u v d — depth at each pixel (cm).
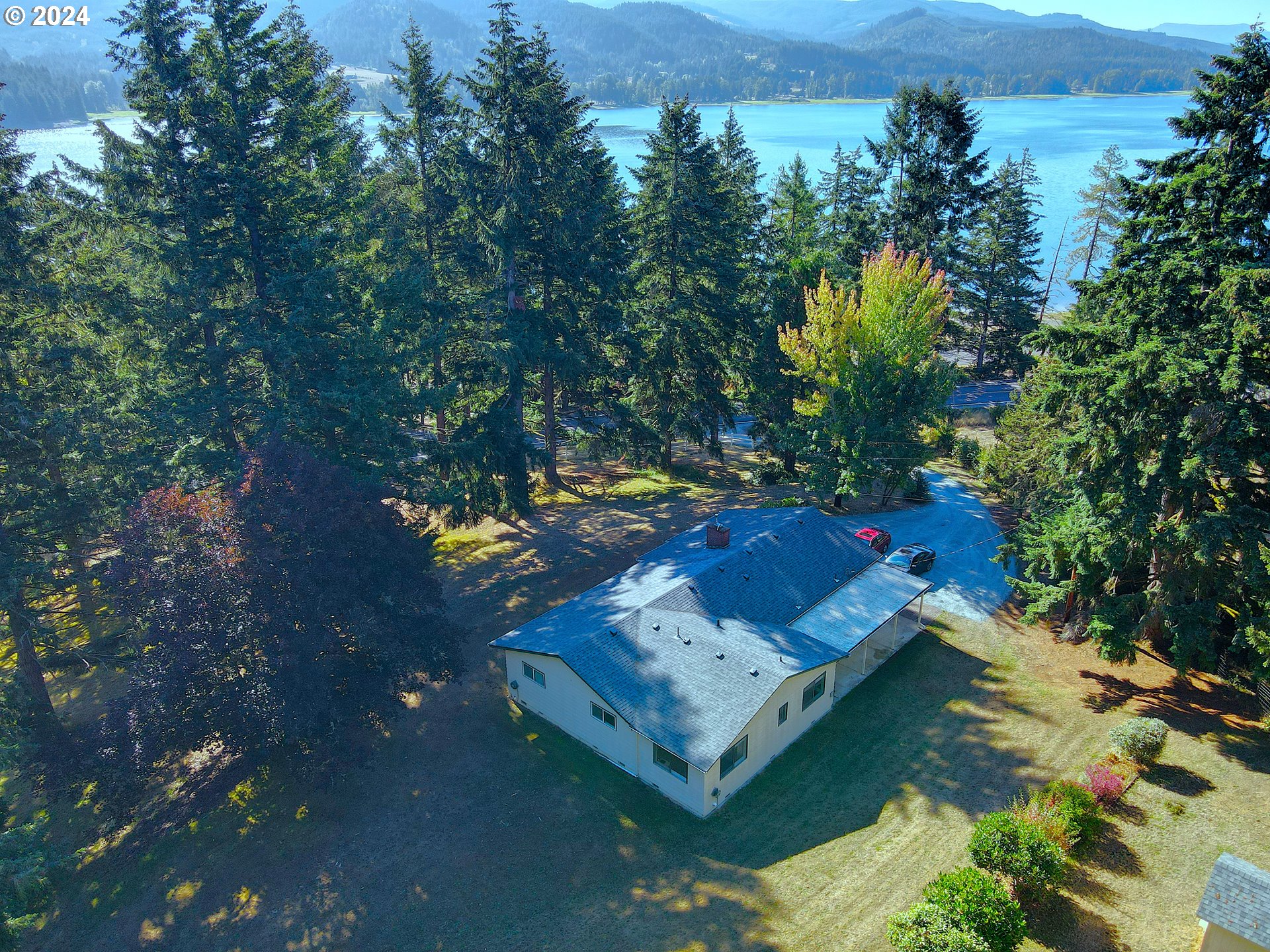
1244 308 2052
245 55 2877
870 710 2606
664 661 2403
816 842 2053
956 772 2297
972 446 5034
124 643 2852
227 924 1886
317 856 2056
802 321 4350
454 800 2228
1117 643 2498
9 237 2345
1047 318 9062
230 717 2066
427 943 1802
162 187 2789
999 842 1870
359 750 2195
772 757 2375
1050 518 2953
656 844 2059
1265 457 2198
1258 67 2089
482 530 3972
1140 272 2375
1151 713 2492
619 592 2869
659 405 4622
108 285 2761
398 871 2000
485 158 3600
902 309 3638
